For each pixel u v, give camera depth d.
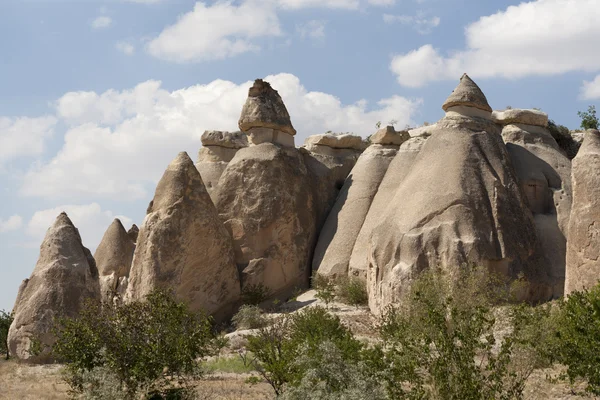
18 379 22.61
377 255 27.55
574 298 14.91
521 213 27.28
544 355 15.61
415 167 29.30
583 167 23.62
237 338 25.23
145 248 29.44
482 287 22.20
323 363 13.19
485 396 12.29
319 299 29.94
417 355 12.88
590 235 22.80
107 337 16.19
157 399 16.50
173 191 29.94
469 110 29.67
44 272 28.12
